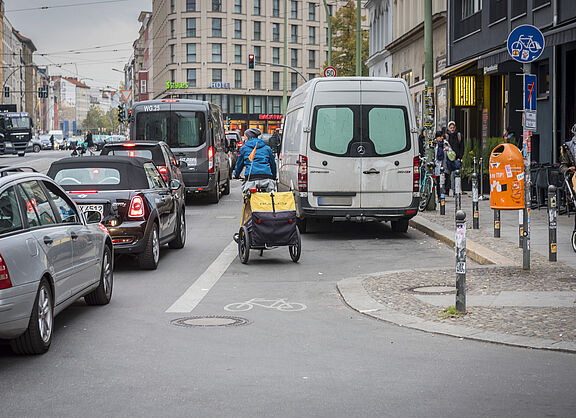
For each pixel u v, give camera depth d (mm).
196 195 29672
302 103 16906
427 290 10234
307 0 114562
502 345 7527
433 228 16938
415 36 41938
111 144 17875
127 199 12258
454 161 24969
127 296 10375
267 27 111562
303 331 8227
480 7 30828
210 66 107938
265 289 10875
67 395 5930
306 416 5387
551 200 12148
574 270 11328
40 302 7250
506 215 19250
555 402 5688
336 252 14609
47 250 7480
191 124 24984
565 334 7699
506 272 11297
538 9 23500
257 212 13211
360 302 9656
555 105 22547
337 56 67500
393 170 16422
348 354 7219
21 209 7367
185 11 107438
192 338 7891
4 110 75625
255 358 7062
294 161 17219
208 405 5648
